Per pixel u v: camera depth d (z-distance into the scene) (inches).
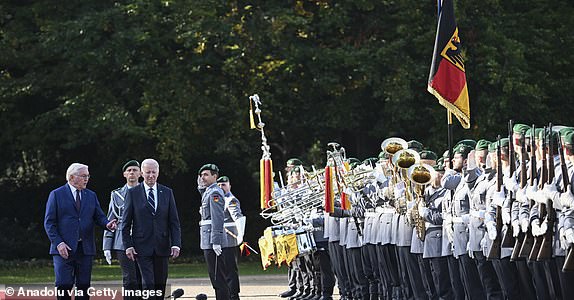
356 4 4857.3
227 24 4810.5
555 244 1903.3
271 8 4950.8
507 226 2022.6
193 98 4815.5
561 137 1867.6
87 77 5034.5
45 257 5433.1
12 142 5364.2
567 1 5157.5
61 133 5196.9
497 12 4874.5
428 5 4889.3
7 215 5684.1
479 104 4712.1
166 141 4805.6
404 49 4862.2
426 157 2479.1
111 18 4874.5
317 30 5019.7
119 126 4756.4
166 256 2413.9
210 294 3211.1
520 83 4596.5
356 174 2687.0
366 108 5039.4
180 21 4820.4
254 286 3627.0
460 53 2679.6
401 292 2581.2
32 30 5172.2
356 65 4810.5
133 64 4926.2
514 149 2071.9
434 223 2352.4
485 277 2203.5
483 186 2186.3
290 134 5290.4
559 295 1952.5
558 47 4958.2
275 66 4889.3
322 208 2844.5
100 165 5664.4
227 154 5319.9
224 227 2598.4
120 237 2479.1
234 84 4982.8
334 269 2864.2
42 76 5098.4
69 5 5152.6
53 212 2315.5
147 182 2410.2
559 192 1856.5
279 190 2952.8
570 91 4936.0
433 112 4756.4
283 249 2856.8
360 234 2679.6
